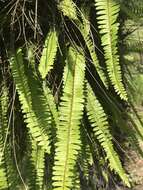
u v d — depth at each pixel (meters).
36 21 1.57
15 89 1.61
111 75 1.51
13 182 1.59
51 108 1.58
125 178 1.61
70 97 1.55
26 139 1.72
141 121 1.84
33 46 1.64
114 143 1.93
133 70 1.86
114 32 1.49
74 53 1.62
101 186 2.01
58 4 1.62
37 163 1.63
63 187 1.48
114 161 1.61
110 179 2.06
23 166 1.70
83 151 1.72
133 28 1.82
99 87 1.74
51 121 1.57
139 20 1.64
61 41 1.67
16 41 1.66
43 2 1.66
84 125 1.73
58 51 1.67
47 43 1.56
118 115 1.77
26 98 1.51
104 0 1.49
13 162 1.67
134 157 2.11
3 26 1.65
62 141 1.51
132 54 1.84
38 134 1.52
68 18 1.66
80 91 1.56
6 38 1.66
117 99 1.84
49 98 1.59
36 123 1.52
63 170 1.49
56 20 1.65
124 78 1.83
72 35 1.69
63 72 1.63
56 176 1.49
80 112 1.54
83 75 1.58
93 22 1.70
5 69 1.68
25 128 1.74
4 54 1.68
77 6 1.64
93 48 1.58
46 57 1.53
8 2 1.64
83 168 1.75
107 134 1.62
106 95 1.70
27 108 1.52
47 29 1.67
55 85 1.68
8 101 1.67
